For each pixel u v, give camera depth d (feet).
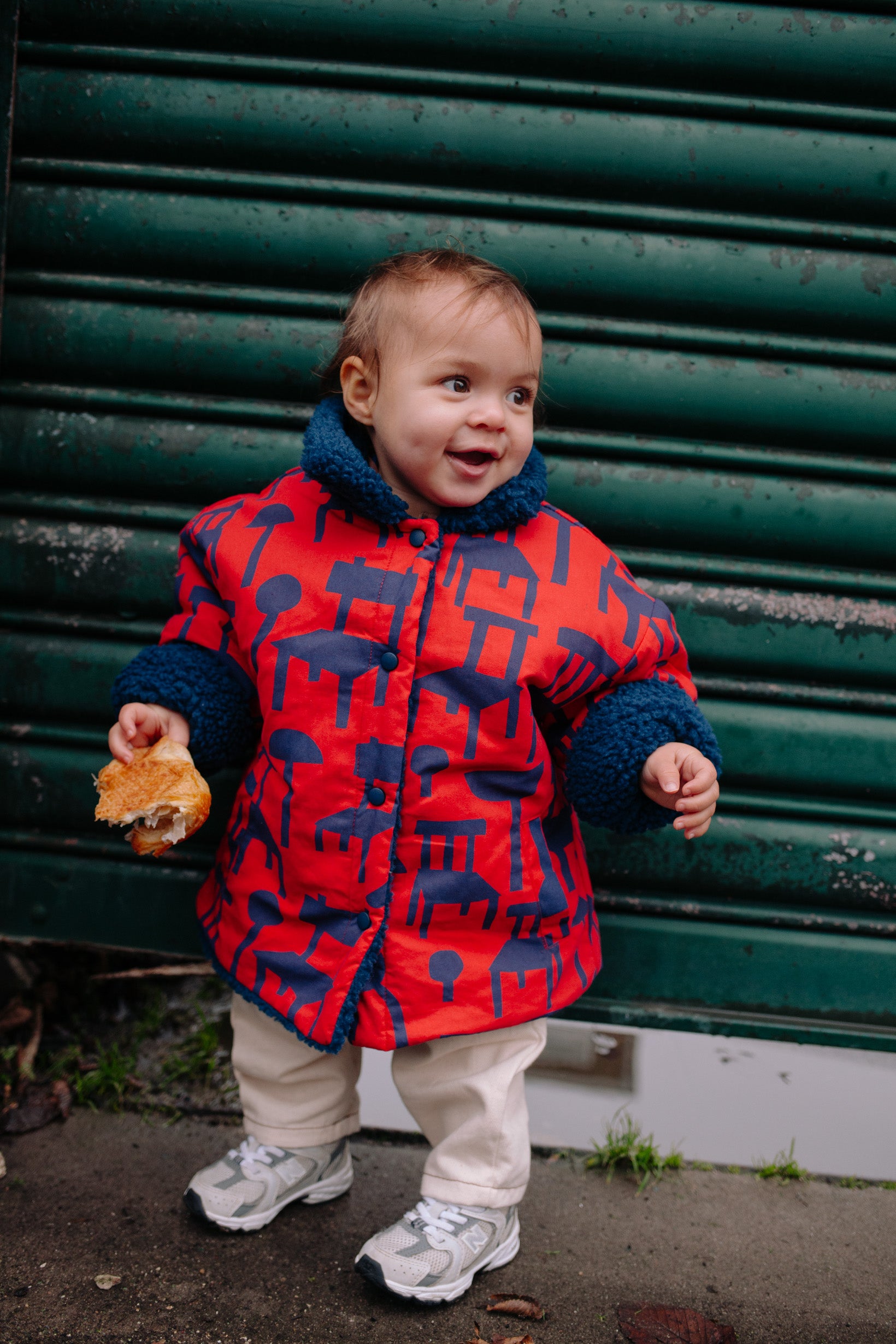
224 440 6.45
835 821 6.55
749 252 6.23
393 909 4.81
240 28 6.19
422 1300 4.82
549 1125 6.53
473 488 4.79
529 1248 5.42
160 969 7.29
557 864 5.20
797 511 6.35
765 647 6.44
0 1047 6.73
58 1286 4.89
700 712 4.99
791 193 6.21
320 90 6.22
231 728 5.25
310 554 5.00
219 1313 4.79
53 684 6.64
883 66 6.10
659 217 6.22
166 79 6.26
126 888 6.72
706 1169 6.21
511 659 4.77
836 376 6.30
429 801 4.79
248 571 5.07
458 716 4.79
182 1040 7.02
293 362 6.35
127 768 4.87
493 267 4.87
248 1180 5.30
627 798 4.87
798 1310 5.09
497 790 4.89
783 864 6.52
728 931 6.59
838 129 6.18
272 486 5.44
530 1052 5.12
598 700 5.05
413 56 6.18
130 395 6.48
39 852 6.77
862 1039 6.57
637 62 6.13
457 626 4.82
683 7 6.07
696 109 6.16
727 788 6.57
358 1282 5.05
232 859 5.28
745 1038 6.61
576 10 6.07
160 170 6.32
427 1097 5.10
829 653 6.44
